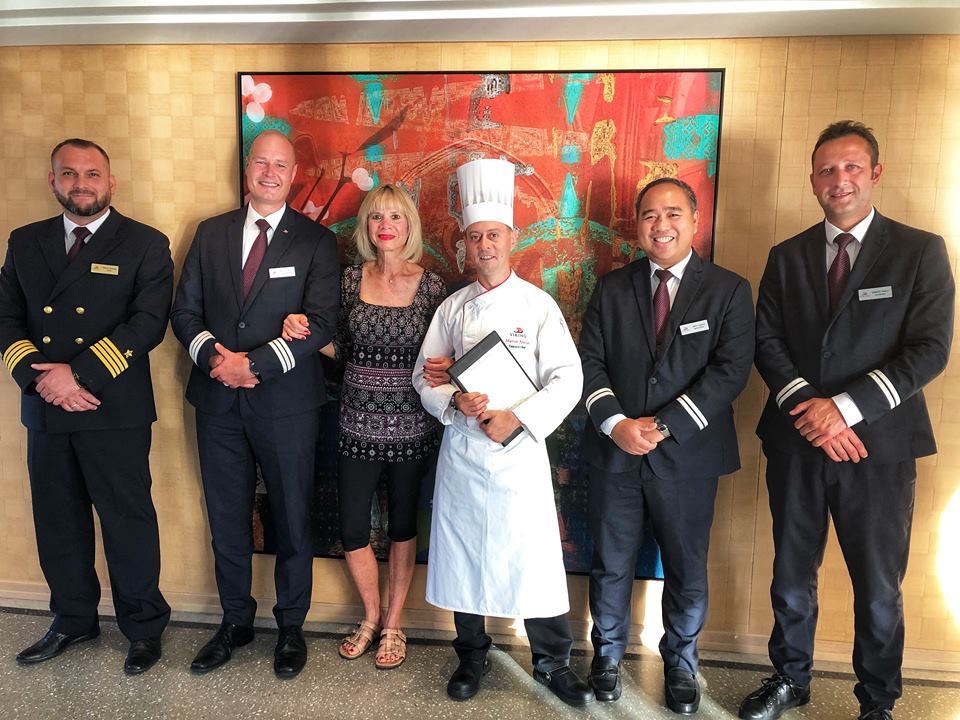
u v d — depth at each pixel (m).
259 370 2.43
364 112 2.77
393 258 2.57
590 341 2.47
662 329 2.39
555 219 2.74
